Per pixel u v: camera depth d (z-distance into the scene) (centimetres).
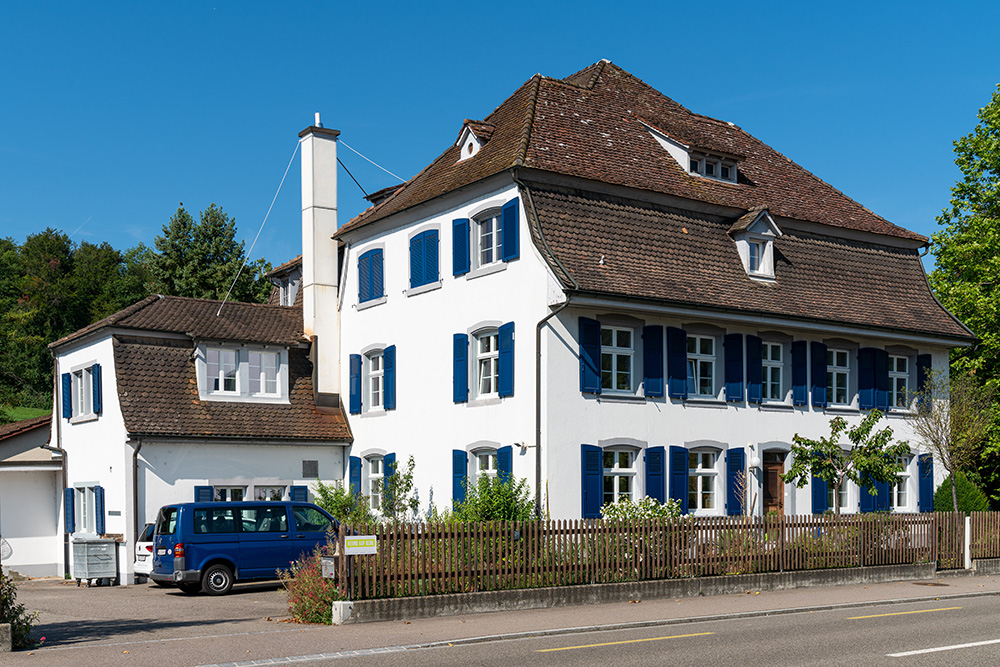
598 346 2206
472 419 2358
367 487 2784
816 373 2597
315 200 2991
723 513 2377
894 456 2347
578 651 1217
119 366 2612
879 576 2130
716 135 2958
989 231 3288
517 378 2212
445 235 2517
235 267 6084
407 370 2633
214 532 2073
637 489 2248
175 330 2719
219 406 2700
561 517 2112
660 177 2514
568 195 2300
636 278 2241
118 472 2545
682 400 2339
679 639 1320
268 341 2830
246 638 1336
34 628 1501
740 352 2444
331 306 2980
